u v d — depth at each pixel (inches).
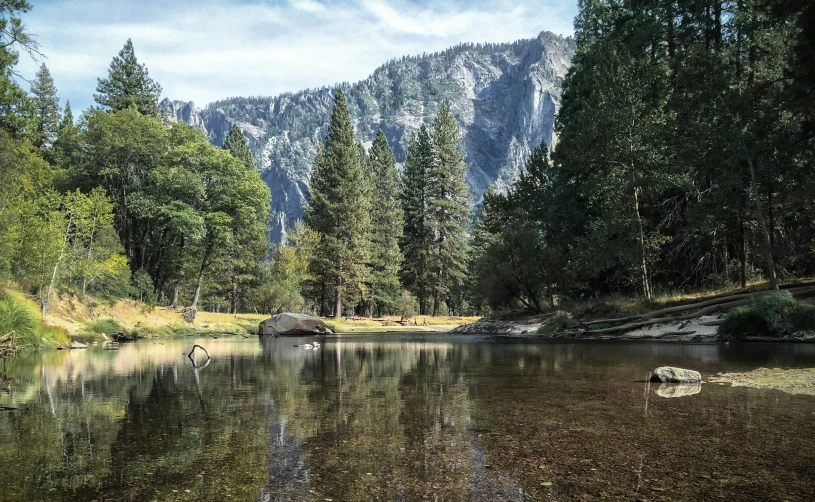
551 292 1218.6
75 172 1470.2
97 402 230.7
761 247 720.3
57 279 1040.8
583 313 939.3
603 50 1010.7
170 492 110.1
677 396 231.1
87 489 112.0
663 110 949.2
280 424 180.5
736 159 743.7
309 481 117.4
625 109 924.0
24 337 647.8
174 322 1336.1
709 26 1027.9
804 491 107.5
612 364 384.8
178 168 1453.0
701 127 790.5
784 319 586.9
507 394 244.5
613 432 162.7
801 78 581.3
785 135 703.1
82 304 1097.4
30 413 204.1
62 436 163.6
